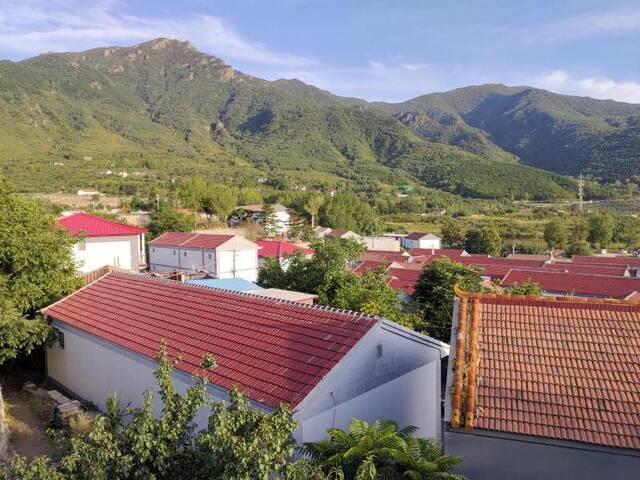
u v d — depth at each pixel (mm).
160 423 7047
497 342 12023
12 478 6469
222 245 43812
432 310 25391
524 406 10383
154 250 49188
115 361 16438
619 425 9797
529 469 9969
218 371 13062
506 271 48625
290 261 32469
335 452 10016
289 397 11461
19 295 19688
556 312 12750
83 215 36656
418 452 10344
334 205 107750
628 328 12047
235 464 6418
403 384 14203
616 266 51250
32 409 17609
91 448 6715
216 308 16609
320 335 13469
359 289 24812
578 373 11008
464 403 10555
